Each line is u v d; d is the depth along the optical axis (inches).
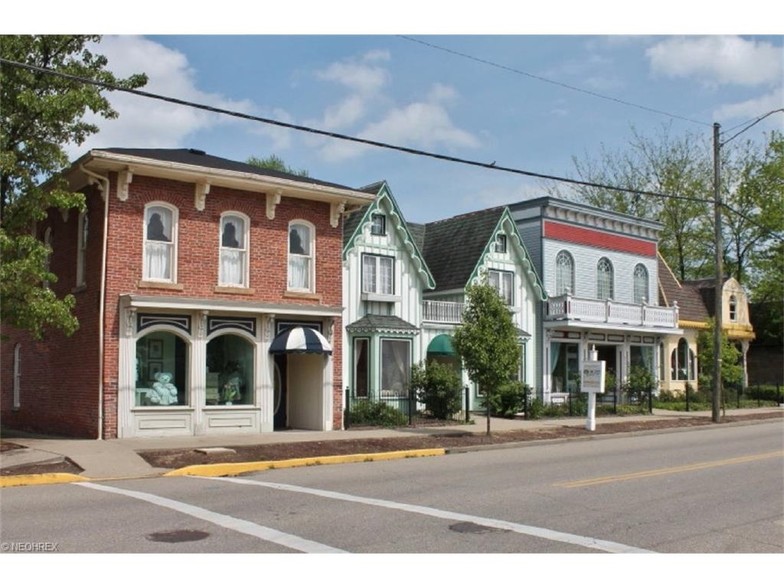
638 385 1272.1
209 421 780.0
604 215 1391.5
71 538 332.2
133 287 744.3
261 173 845.2
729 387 1610.5
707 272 2075.5
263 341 820.6
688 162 1988.2
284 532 344.5
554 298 1262.3
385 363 1043.9
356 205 903.1
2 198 700.0
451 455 707.4
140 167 733.3
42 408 847.1
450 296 1188.5
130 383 737.0
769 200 1851.6
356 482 514.0
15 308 650.8
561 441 840.9
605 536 341.4
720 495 453.1
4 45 665.0
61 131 705.6
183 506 412.8
